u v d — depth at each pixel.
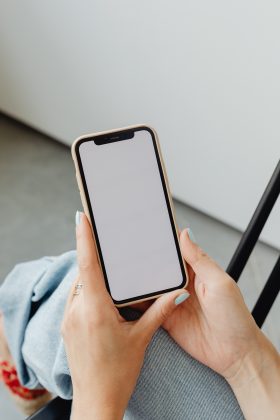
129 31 1.11
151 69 1.14
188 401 0.54
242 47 0.99
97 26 1.14
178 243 0.53
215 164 1.23
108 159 0.52
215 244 1.37
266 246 1.35
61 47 1.25
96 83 1.27
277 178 0.62
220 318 0.50
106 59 1.20
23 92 1.46
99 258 0.53
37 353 0.60
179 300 0.49
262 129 1.09
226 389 0.54
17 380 0.80
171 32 1.05
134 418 0.54
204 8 0.98
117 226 0.53
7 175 1.50
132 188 0.52
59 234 1.38
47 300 0.62
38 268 0.67
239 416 0.54
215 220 1.41
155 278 0.54
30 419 0.57
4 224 1.39
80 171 0.52
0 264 1.32
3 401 1.09
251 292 1.29
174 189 1.38
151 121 1.26
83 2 1.12
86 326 0.46
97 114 1.35
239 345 0.51
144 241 0.53
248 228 0.65
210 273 0.49
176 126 1.22
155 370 0.53
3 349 0.76
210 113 1.14
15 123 1.62
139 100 1.23
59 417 0.58
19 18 1.26
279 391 0.51
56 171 1.51
